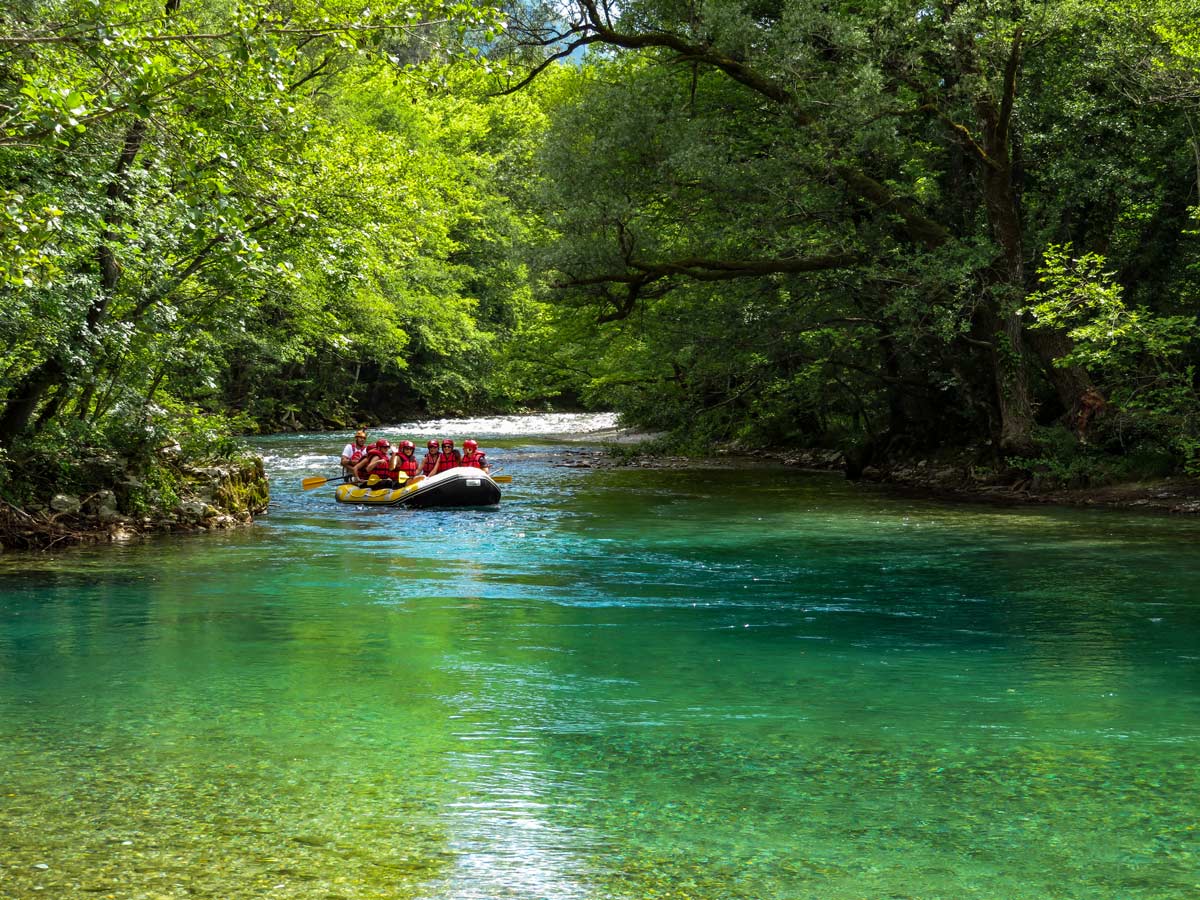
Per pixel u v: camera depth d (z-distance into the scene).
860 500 20.11
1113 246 21.58
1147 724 6.37
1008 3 18.31
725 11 19.47
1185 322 17.45
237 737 6.04
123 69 8.15
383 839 4.53
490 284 51.72
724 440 33.56
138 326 13.90
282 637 8.79
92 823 4.69
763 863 4.32
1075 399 20.33
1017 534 15.34
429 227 19.83
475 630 9.11
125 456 15.77
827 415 30.19
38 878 4.08
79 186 11.20
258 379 43.56
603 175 20.45
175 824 4.68
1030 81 21.11
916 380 23.91
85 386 15.10
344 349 19.62
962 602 10.40
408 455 20.98
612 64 25.89
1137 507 18.20
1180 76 17.53
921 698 6.95
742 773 5.46
